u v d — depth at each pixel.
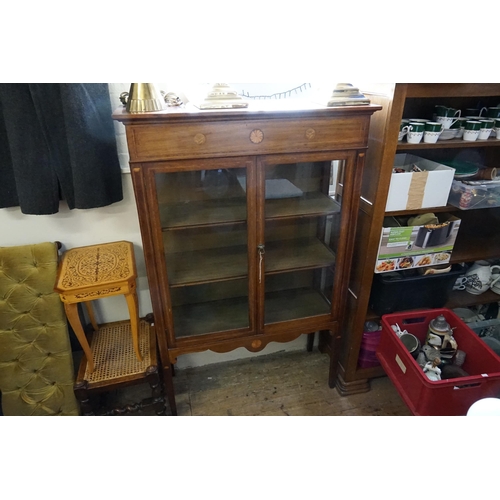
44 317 1.48
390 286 1.57
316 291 1.64
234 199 1.29
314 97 1.38
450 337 1.55
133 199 1.54
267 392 1.82
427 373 1.43
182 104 1.24
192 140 1.12
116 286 1.36
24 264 1.43
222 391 1.83
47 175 1.30
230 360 2.01
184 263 1.40
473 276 1.79
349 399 1.78
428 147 1.33
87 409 1.50
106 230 1.57
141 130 1.08
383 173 1.32
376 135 1.31
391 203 1.39
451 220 1.51
